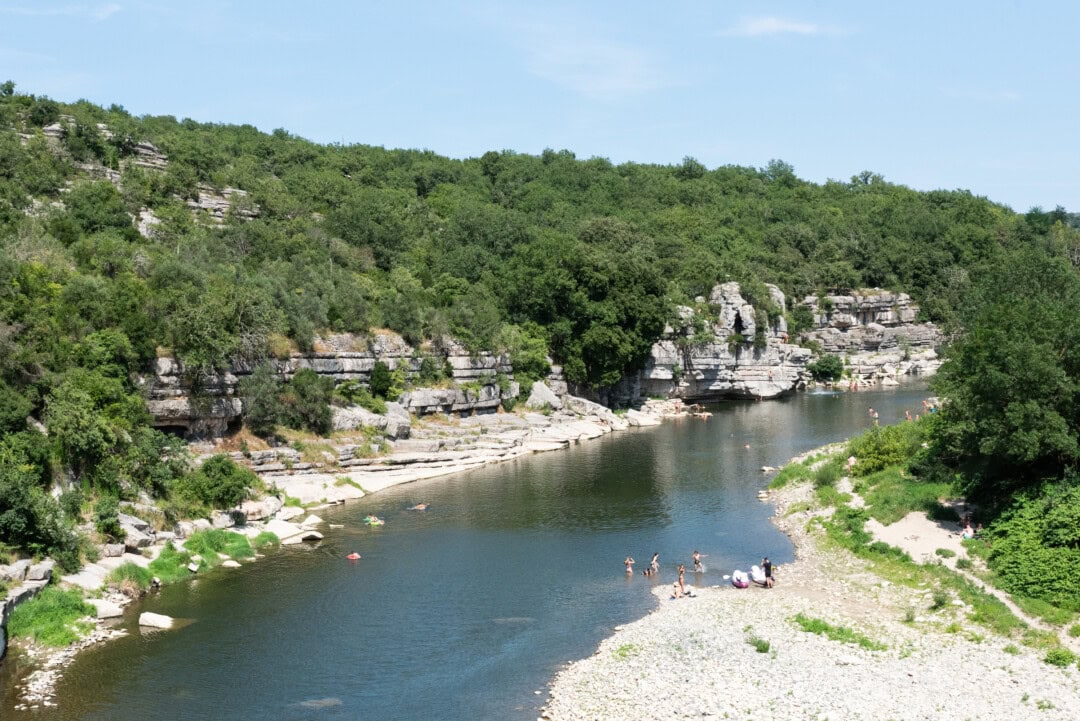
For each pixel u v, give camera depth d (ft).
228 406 253.24
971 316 294.46
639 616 161.68
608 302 415.23
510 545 208.85
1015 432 180.86
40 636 143.54
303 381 280.51
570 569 190.39
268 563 193.98
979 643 140.56
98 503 184.03
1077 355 184.55
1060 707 117.29
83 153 427.33
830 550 197.26
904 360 581.53
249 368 266.98
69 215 338.13
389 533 219.41
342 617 161.27
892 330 586.04
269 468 257.55
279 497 238.48
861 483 237.25
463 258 481.05
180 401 240.12
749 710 119.44
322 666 139.95
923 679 127.54
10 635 141.79
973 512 199.21
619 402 443.32
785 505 242.99
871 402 467.11
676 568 190.90
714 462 309.22
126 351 224.12
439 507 246.47
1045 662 132.46
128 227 351.67
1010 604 154.40
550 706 124.26
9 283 213.05
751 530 219.82
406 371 327.67
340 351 305.32
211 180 476.95
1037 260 287.69
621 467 302.45
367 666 140.15
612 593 174.70
